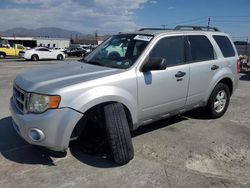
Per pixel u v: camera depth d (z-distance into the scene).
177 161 4.00
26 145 4.44
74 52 43.84
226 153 4.28
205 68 5.23
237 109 6.73
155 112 4.49
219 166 3.88
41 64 22.17
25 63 23.52
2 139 4.66
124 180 3.49
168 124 5.49
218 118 5.93
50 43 69.31
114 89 3.82
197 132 5.10
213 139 4.80
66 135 3.50
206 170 3.77
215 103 5.77
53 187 3.33
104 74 3.90
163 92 4.49
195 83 5.06
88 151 4.14
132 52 4.42
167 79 4.51
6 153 4.16
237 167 3.86
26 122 3.50
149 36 4.56
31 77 3.95
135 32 4.91
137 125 4.29
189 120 5.75
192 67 4.96
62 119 3.45
